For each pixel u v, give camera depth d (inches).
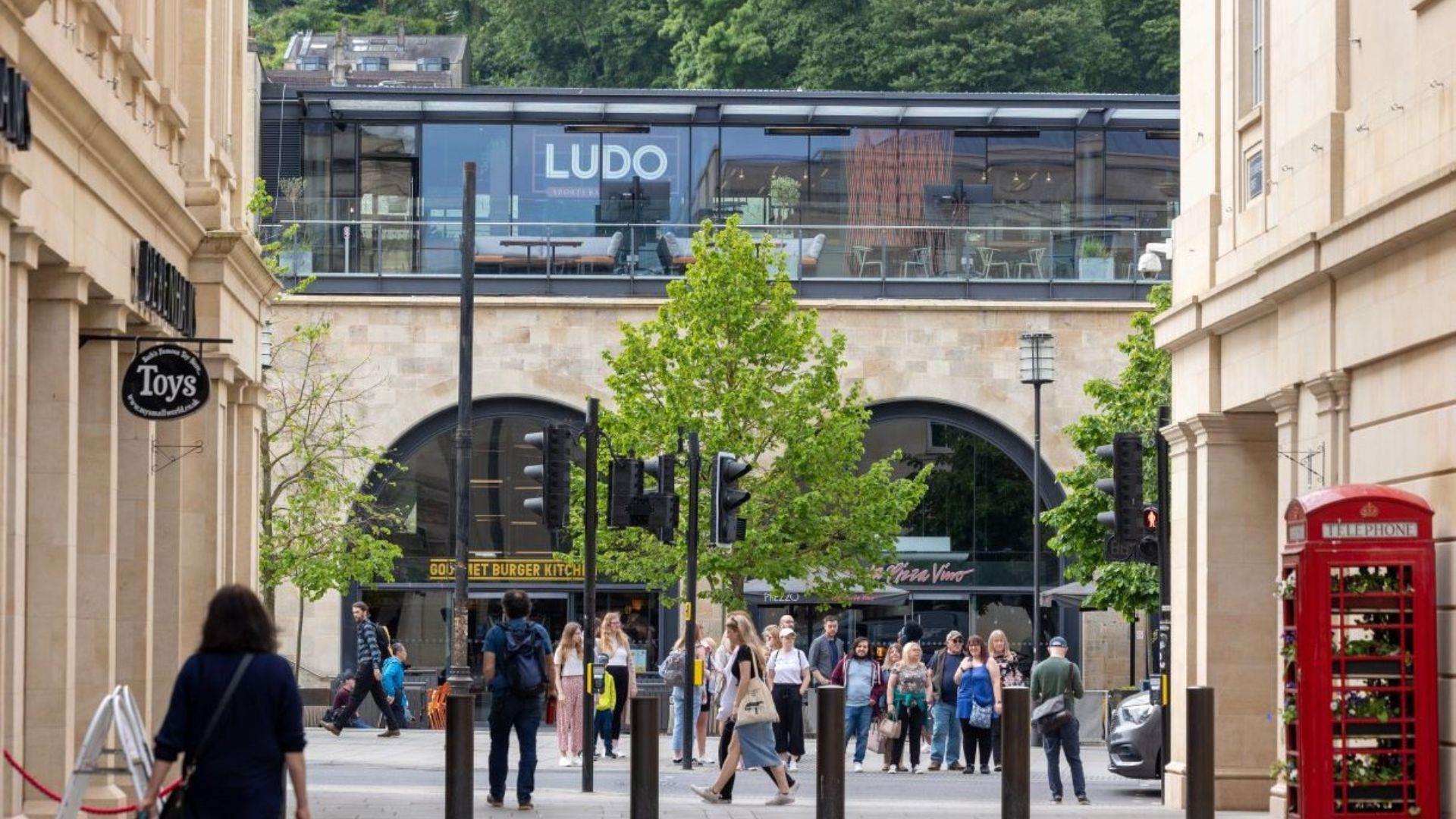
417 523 1827.0
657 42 2928.2
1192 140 992.2
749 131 1957.4
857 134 1959.9
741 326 1621.6
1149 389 1611.7
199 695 428.1
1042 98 1942.7
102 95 721.0
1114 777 1291.8
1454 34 678.5
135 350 839.7
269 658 432.8
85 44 704.4
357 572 1622.8
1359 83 776.3
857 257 1904.5
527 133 1936.5
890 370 1856.5
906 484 1638.8
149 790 424.2
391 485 1829.5
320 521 1663.4
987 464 1868.8
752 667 917.2
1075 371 1859.0
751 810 880.3
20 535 619.8
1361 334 745.0
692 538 1106.1
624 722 1578.5
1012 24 2657.5
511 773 1141.7
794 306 1641.2
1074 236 1909.4
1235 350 916.0
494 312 1839.3
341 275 1850.4
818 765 668.1
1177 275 1001.5
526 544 1833.2
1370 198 751.1
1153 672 1489.9
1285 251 804.0
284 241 1849.2
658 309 1786.4
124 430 850.8
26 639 689.0
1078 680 1046.4
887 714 1280.8
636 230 1905.8
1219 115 953.5
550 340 1840.6
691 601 1131.3
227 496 1008.2
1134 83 2704.2
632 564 1587.1
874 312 1861.5
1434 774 676.1
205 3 933.8
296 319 1823.3
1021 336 1633.9
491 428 1845.5
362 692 1523.1
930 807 924.6
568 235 1899.6
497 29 3129.9
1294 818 707.4
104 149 718.5
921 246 1907.0
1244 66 928.9
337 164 1923.0
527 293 1884.8
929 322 1863.9
